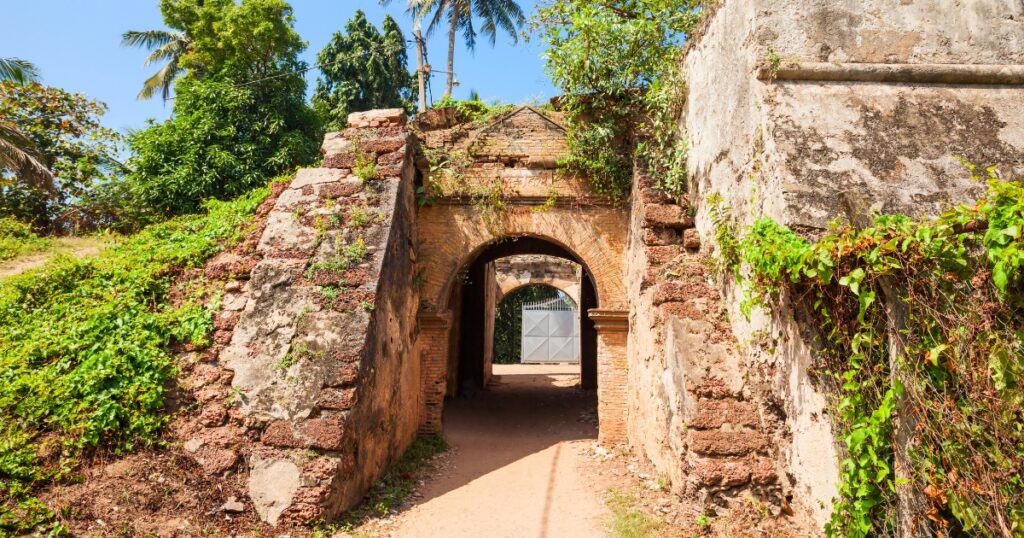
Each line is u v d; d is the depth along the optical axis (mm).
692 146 8422
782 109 5949
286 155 16859
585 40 9711
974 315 3936
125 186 16672
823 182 5559
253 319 6926
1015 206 3621
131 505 5430
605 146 9672
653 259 8094
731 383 6473
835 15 6328
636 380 8695
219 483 5848
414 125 10328
